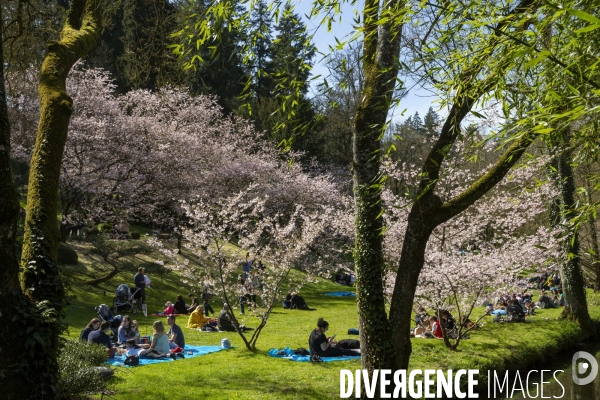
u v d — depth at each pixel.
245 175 32.47
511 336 15.17
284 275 13.16
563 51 4.92
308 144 44.56
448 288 13.10
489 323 17.25
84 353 9.85
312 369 10.92
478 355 12.72
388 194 14.59
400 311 8.59
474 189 8.18
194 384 9.67
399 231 14.27
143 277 19.44
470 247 15.16
